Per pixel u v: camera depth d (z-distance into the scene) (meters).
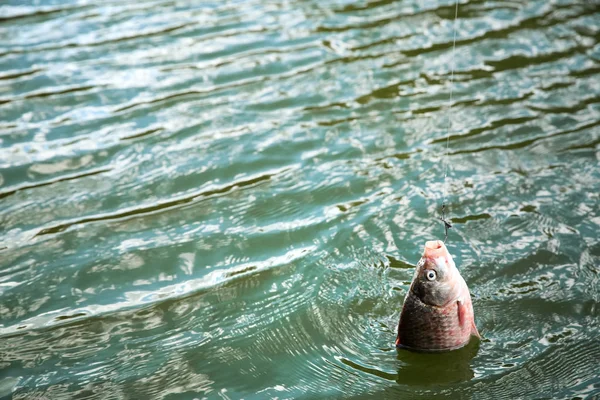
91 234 2.80
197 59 3.54
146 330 2.55
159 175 2.98
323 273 2.66
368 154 3.03
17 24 4.00
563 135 3.05
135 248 2.76
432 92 3.28
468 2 4.09
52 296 2.64
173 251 2.74
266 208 2.86
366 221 2.79
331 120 3.18
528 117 3.14
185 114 3.22
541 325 2.49
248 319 2.56
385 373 2.43
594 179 2.88
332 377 2.43
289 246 2.74
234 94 3.31
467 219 2.78
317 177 2.95
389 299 2.58
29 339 2.53
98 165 3.03
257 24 3.92
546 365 2.41
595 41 3.57
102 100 3.30
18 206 2.89
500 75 3.35
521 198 2.83
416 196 2.86
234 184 2.95
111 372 2.46
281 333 2.52
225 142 3.10
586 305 2.53
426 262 2.37
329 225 2.79
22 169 3.02
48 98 3.32
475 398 2.37
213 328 2.54
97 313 2.59
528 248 2.68
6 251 2.76
